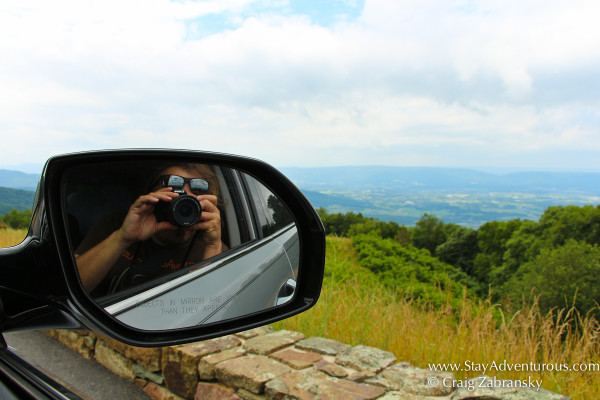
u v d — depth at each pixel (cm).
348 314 448
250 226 174
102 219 110
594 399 322
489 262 5106
